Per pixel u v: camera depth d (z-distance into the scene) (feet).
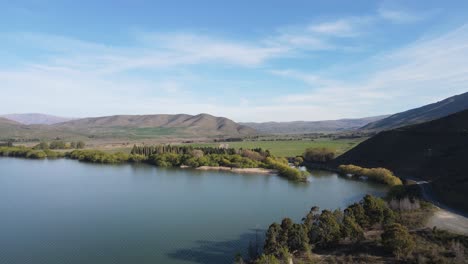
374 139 625.41
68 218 301.84
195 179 510.58
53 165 649.20
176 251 229.45
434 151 477.36
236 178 521.24
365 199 245.24
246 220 297.53
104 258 219.20
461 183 317.83
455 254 175.42
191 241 247.50
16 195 387.75
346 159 627.46
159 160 654.53
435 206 278.26
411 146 533.14
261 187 448.24
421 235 204.33
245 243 242.78
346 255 189.98
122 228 276.21
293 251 197.98
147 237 256.11
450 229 218.38
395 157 533.96
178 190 426.51
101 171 580.71
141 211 325.62
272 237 200.44
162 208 336.49
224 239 251.60
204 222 291.99
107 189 426.92
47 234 261.85
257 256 211.20
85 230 271.28
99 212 320.70
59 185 448.24
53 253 226.99
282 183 477.77
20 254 225.35
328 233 207.00
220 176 540.52
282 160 648.79
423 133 542.98
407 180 431.02
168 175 545.44
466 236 195.42
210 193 408.67
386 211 237.04
